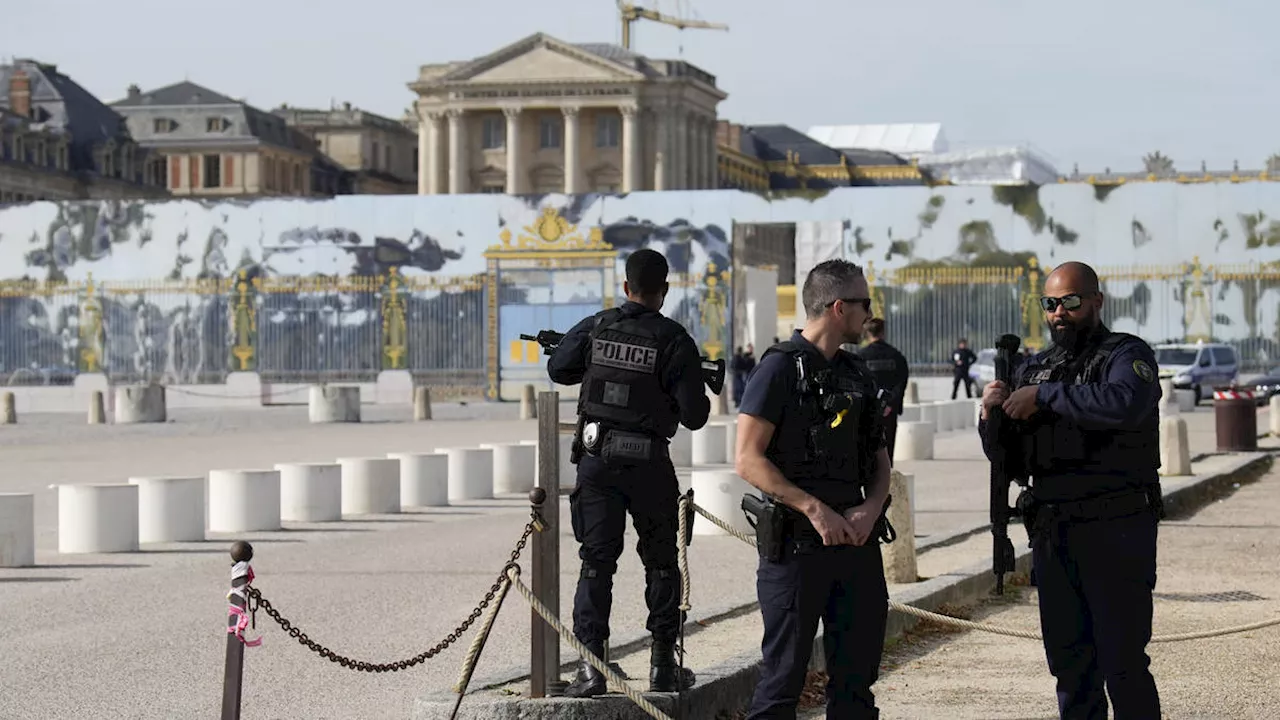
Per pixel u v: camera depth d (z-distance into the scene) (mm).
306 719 16734
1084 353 13562
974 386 96438
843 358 12945
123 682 18641
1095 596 13383
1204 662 19656
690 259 99812
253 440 66062
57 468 51312
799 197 99062
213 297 104312
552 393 15312
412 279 102688
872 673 12805
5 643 21172
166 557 30000
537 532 15266
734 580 26266
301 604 24234
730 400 96688
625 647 19078
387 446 61188
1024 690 18078
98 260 105438
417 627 22156
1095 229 97000
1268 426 74938
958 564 26703
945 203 98125
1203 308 95938
